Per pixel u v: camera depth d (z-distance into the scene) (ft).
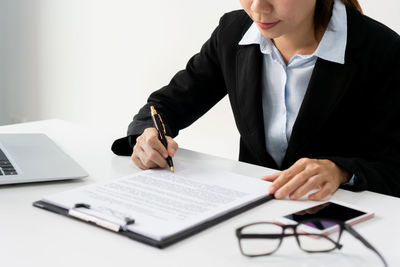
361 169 3.31
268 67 4.23
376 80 3.84
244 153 4.77
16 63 9.70
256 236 2.30
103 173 3.44
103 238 2.44
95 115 8.81
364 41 3.88
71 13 8.70
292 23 3.43
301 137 4.02
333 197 3.11
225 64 4.45
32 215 2.70
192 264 2.22
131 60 8.12
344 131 3.99
